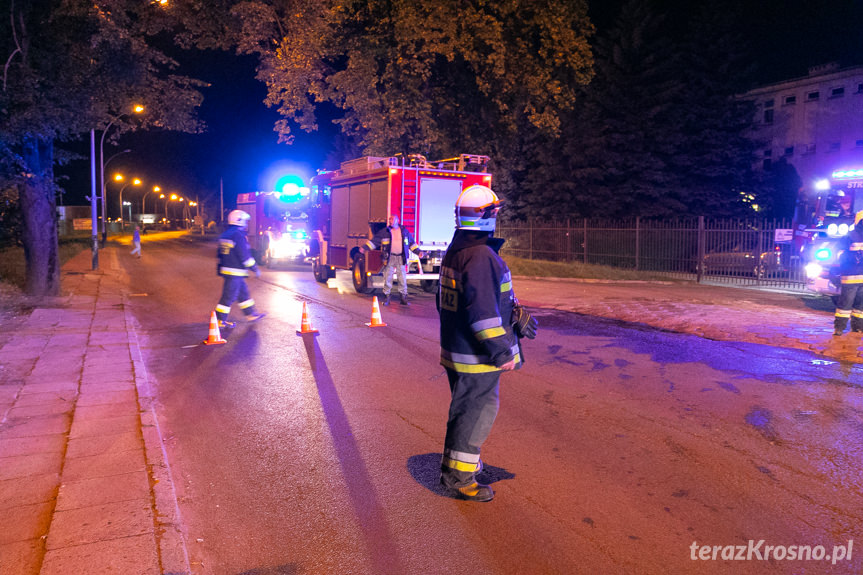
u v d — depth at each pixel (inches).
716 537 129.7
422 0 711.7
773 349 313.0
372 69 768.9
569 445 183.2
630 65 1018.7
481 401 144.0
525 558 122.3
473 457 145.8
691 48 1012.5
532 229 1015.0
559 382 253.3
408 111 823.1
